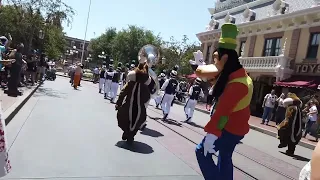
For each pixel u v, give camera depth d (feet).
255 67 80.74
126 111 23.84
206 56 113.60
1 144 10.73
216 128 12.74
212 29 113.91
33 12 59.16
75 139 22.98
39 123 27.25
